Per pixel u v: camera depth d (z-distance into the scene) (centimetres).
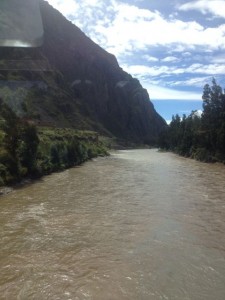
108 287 1666
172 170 6272
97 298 1567
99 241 2272
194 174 5697
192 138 10481
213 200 3522
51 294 1598
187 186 4384
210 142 8956
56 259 1978
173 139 13762
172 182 4709
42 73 17162
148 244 2230
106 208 3139
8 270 1833
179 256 2041
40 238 2311
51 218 2786
